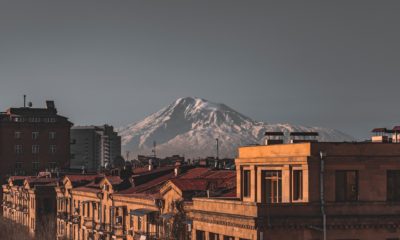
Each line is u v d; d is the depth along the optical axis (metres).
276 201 70.69
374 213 66.38
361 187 66.62
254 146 74.62
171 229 88.62
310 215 64.94
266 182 72.38
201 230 75.56
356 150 66.75
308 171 65.69
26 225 173.25
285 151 69.38
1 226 166.62
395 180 67.62
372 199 66.75
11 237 159.75
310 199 65.56
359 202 66.31
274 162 70.12
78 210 140.75
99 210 126.44
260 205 64.38
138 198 105.50
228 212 69.56
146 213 98.19
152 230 99.56
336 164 66.19
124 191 117.50
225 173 101.94
